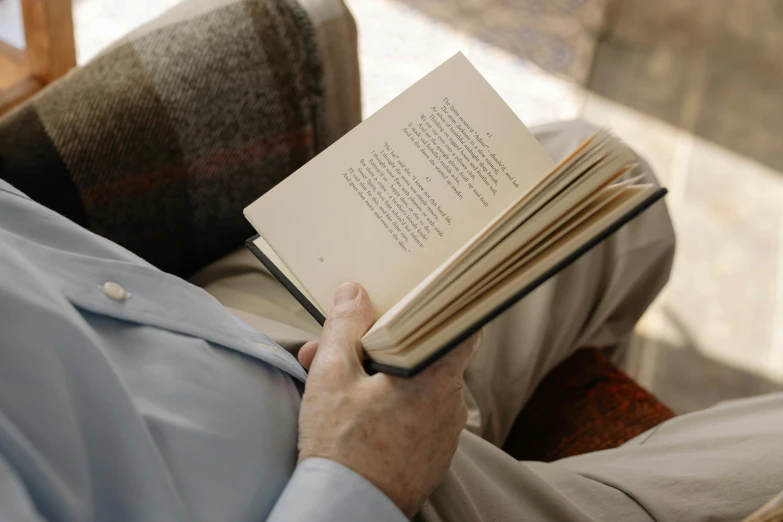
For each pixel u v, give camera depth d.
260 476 0.53
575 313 0.91
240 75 0.85
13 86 1.05
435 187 0.55
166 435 0.49
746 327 1.44
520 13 1.90
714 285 1.49
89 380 0.46
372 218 0.55
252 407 0.55
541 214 0.47
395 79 1.72
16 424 0.42
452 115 0.56
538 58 1.81
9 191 0.57
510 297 0.47
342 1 0.94
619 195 0.49
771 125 1.75
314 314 0.57
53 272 0.52
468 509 0.60
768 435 0.68
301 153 0.93
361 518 0.49
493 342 0.87
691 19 1.90
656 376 1.37
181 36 0.84
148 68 0.82
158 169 0.82
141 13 1.73
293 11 0.89
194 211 0.87
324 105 0.93
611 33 1.88
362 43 1.78
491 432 0.88
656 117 1.74
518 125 0.56
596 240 0.48
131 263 0.55
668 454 0.72
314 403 0.54
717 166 1.67
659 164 1.66
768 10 1.94
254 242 0.61
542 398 0.95
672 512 0.64
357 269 0.55
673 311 1.45
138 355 0.52
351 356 0.54
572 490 0.67
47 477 0.42
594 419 0.91
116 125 0.79
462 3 1.90
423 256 0.55
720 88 1.80
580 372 0.97
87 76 0.81
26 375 0.43
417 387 0.54
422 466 0.54
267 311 0.81
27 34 1.04
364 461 0.52
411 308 0.47
